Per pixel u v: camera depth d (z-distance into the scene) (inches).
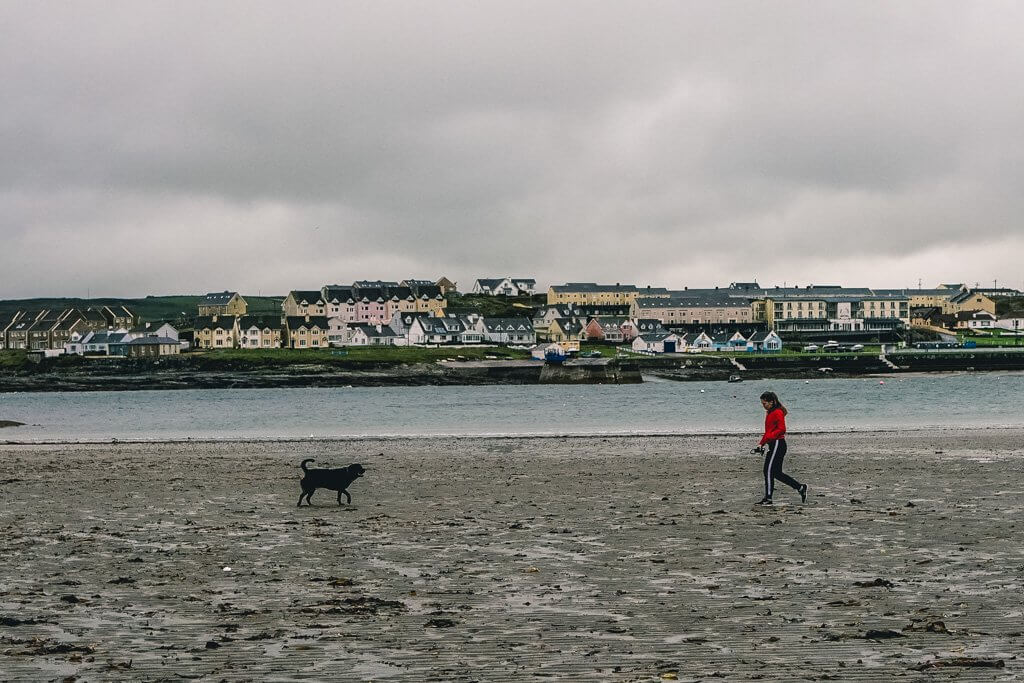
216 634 539.5
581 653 491.5
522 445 2074.3
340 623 561.6
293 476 1476.4
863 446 1914.4
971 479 1294.3
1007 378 7273.6
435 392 6200.8
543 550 800.3
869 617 554.3
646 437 2285.9
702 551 782.5
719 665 465.4
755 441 2122.3
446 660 482.3
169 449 2063.2
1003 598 595.5
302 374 7549.2
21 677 460.4
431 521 978.7
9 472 1558.8
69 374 7490.2
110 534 911.0
